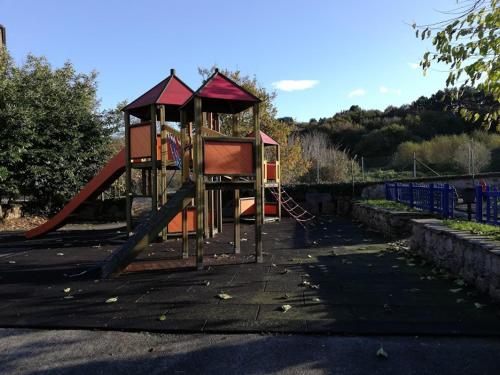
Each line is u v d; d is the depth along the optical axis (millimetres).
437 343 3562
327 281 5730
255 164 7223
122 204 16812
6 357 3537
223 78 7301
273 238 10453
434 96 44688
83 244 10336
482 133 29172
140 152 10414
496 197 7316
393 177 24094
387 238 9891
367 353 3406
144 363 3355
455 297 4809
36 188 15172
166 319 4277
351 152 38219
